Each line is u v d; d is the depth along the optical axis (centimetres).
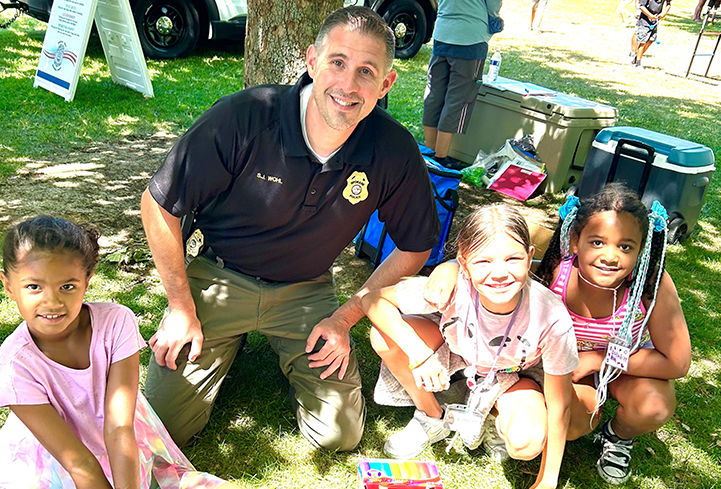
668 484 250
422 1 1012
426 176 252
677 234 455
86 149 527
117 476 175
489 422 251
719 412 295
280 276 251
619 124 772
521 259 208
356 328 331
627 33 1552
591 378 249
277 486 228
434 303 227
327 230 242
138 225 408
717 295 402
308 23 358
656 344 237
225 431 250
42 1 748
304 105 226
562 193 542
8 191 430
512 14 1705
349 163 229
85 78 706
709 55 1220
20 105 601
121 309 192
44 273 166
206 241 252
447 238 401
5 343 178
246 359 294
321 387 244
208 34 855
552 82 980
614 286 232
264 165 225
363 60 211
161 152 540
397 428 264
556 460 222
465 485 238
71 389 183
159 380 234
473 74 521
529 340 223
